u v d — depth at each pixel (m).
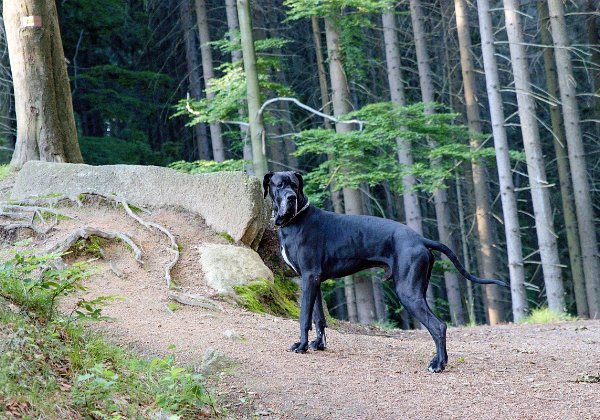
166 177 11.21
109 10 26.73
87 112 29.12
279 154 25.70
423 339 10.76
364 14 21.53
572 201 24.36
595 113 26.03
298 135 19.72
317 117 30.50
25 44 12.87
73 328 6.70
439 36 30.44
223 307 9.08
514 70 19.81
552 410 6.35
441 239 24.28
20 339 5.79
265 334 8.20
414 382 6.99
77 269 7.57
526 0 32.28
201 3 25.36
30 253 8.23
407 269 7.46
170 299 8.95
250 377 6.69
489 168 32.78
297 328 8.70
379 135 19.02
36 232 10.29
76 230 9.84
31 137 12.92
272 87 20.70
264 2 27.47
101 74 26.22
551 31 23.66
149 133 31.92
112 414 5.39
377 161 20.23
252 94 17.44
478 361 8.09
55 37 13.25
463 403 6.44
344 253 7.71
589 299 22.00
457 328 12.73
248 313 9.04
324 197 23.11
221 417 5.82
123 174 11.33
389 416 6.07
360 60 21.72
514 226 19.81
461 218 26.48
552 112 24.78
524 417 6.15
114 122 31.11
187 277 9.71
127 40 31.19
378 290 24.41
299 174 7.93
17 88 12.98
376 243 7.64
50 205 10.94
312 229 7.78
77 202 10.94
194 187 11.07
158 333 7.58
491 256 23.69
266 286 9.91
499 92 19.97
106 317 6.92
